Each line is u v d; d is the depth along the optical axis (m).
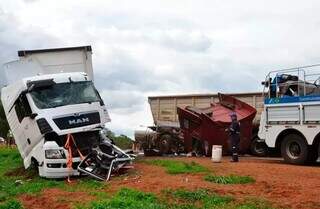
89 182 16.05
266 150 26.14
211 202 12.15
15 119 19.38
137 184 14.88
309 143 21.08
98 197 13.30
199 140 26.48
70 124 17.61
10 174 19.55
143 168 18.66
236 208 11.54
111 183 15.59
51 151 17.06
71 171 17.05
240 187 14.13
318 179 15.51
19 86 18.73
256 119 27.77
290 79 22.28
